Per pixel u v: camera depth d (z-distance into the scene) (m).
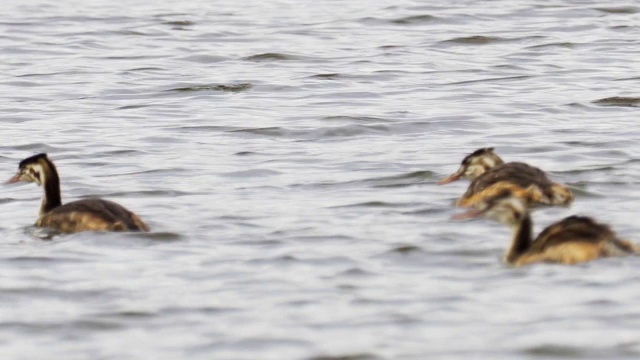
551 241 28.94
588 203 34.97
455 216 30.38
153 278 28.91
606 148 42.84
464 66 60.47
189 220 33.84
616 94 52.78
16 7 80.44
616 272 27.97
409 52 64.19
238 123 48.44
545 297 26.83
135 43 67.81
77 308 27.20
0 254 30.94
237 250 30.89
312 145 44.59
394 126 47.56
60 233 32.62
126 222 32.53
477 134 45.97
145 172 40.56
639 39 67.44
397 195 36.56
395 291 27.61
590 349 24.30
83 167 41.56
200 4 81.75
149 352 24.84
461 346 24.58
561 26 71.62
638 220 32.94
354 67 60.25
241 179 39.31
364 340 25.03
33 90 55.94
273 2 82.31
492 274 28.50
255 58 63.06
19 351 25.11
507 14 75.94
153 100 53.56
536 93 53.50
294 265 29.59
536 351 24.27
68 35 70.12
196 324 26.14
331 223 33.31
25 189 38.53
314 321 26.06
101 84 57.09
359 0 82.56
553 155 42.16
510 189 34.28
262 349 24.80
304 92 54.78
